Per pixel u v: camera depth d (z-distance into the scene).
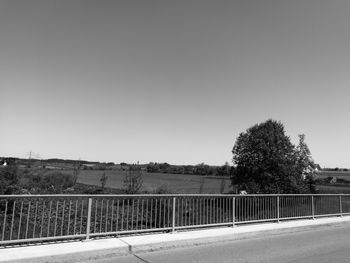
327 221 15.93
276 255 9.23
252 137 25.67
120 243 9.24
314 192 27.02
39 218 12.48
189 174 81.44
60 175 33.53
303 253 9.55
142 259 8.51
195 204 12.14
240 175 25.78
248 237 12.02
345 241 11.61
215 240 10.98
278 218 14.80
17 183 18.81
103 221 11.58
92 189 28.19
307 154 26.73
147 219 11.05
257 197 14.21
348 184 56.78
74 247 8.60
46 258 7.76
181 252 9.39
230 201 13.23
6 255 7.66
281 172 24.73
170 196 11.27
